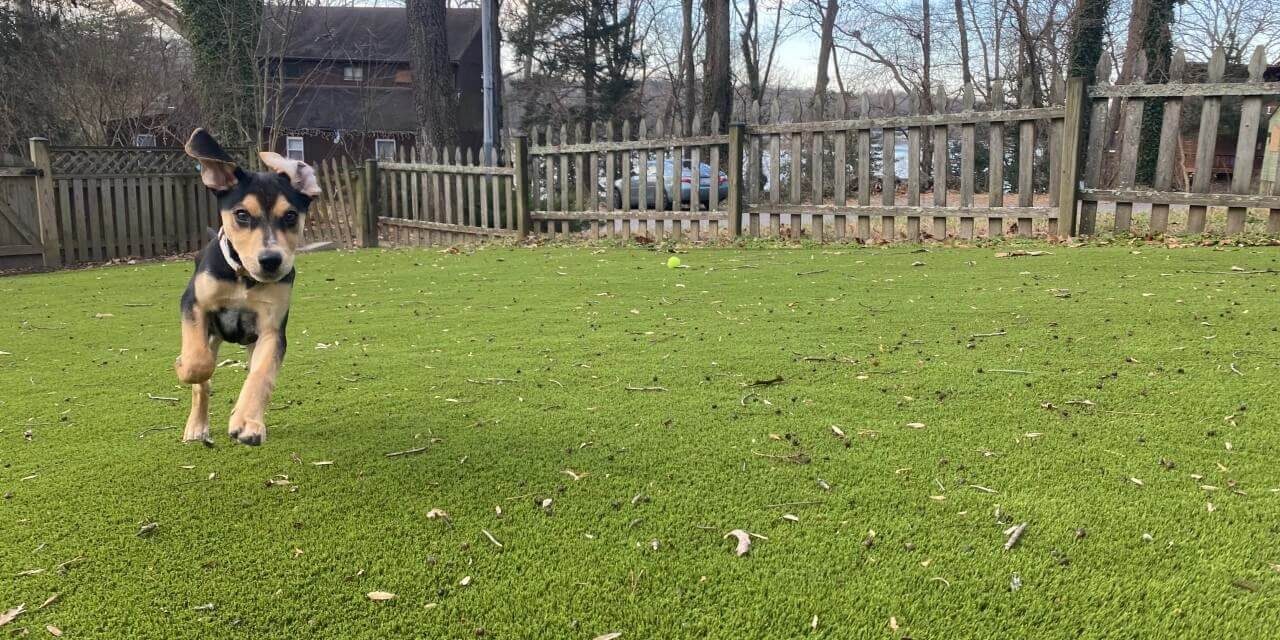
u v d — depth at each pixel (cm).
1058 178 877
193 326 346
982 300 609
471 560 263
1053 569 248
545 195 1240
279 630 229
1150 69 2075
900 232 980
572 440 364
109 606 240
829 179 1502
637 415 395
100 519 293
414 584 250
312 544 274
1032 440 346
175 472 335
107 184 1286
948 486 305
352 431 383
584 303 683
